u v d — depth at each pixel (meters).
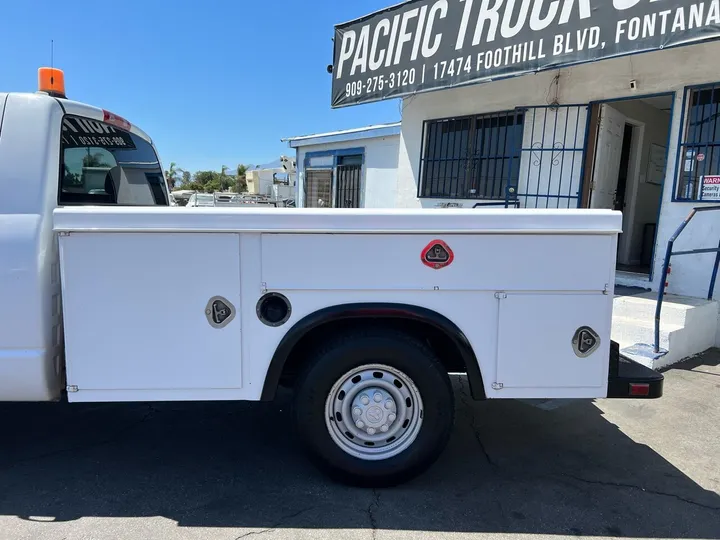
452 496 2.95
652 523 2.73
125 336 2.78
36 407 4.23
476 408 4.29
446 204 8.48
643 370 3.13
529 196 7.44
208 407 4.27
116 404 4.30
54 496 2.89
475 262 2.80
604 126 6.83
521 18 6.20
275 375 2.83
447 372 3.08
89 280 2.74
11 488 2.97
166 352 2.80
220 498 2.89
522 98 7.42
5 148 2.87
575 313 2.83
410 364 2.86
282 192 21.44
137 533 2.57
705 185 5.85
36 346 2.80
